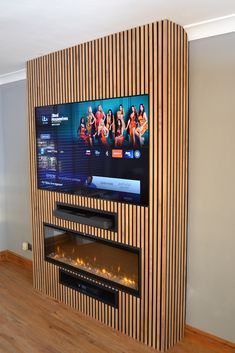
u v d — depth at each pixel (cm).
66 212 334
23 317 332
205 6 221
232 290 269
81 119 314
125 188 285
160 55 250
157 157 260
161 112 253
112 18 242
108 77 286
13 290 392
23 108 430
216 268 276
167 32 246
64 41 298
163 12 231
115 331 307
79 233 329
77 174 324
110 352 278
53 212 347
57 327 315
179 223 279
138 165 273
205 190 275
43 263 377
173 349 282
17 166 455
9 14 231
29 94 366
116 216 294
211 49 259
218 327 280
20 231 466
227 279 271
